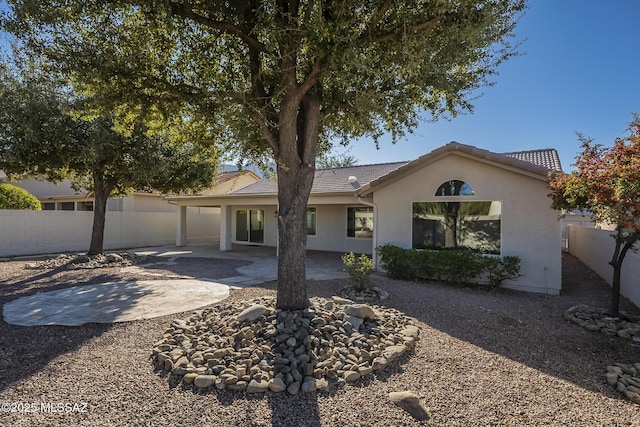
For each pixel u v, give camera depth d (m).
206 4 5.55
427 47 5.39
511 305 7.98
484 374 4.40
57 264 12.73
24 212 16.08
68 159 11.69
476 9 5.08
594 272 12.38
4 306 7.31
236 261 14.80
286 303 5.80
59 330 5.85
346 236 18.20
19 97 10.64
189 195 17.91
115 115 7.37
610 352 5.26
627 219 5.81
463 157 10.33
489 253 10.01
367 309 5.80
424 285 9.96
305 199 6.05
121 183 14.21
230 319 5.50
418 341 5.51
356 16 5.10
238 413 3.44
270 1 5.12
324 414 3.44
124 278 10.64
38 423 3.23
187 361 4.37
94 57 5.64
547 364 4.77
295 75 5.82
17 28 5.14
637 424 3.36
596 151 6.85
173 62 6.54
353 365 4.35
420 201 11.12
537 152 14.31
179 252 17.97
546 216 9.26
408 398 3.63
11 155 10.71
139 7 5.46
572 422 3.38
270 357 4.43
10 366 4.46
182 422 3.28
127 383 4.00
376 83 6.10
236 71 7.00
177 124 7.60
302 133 6.27
